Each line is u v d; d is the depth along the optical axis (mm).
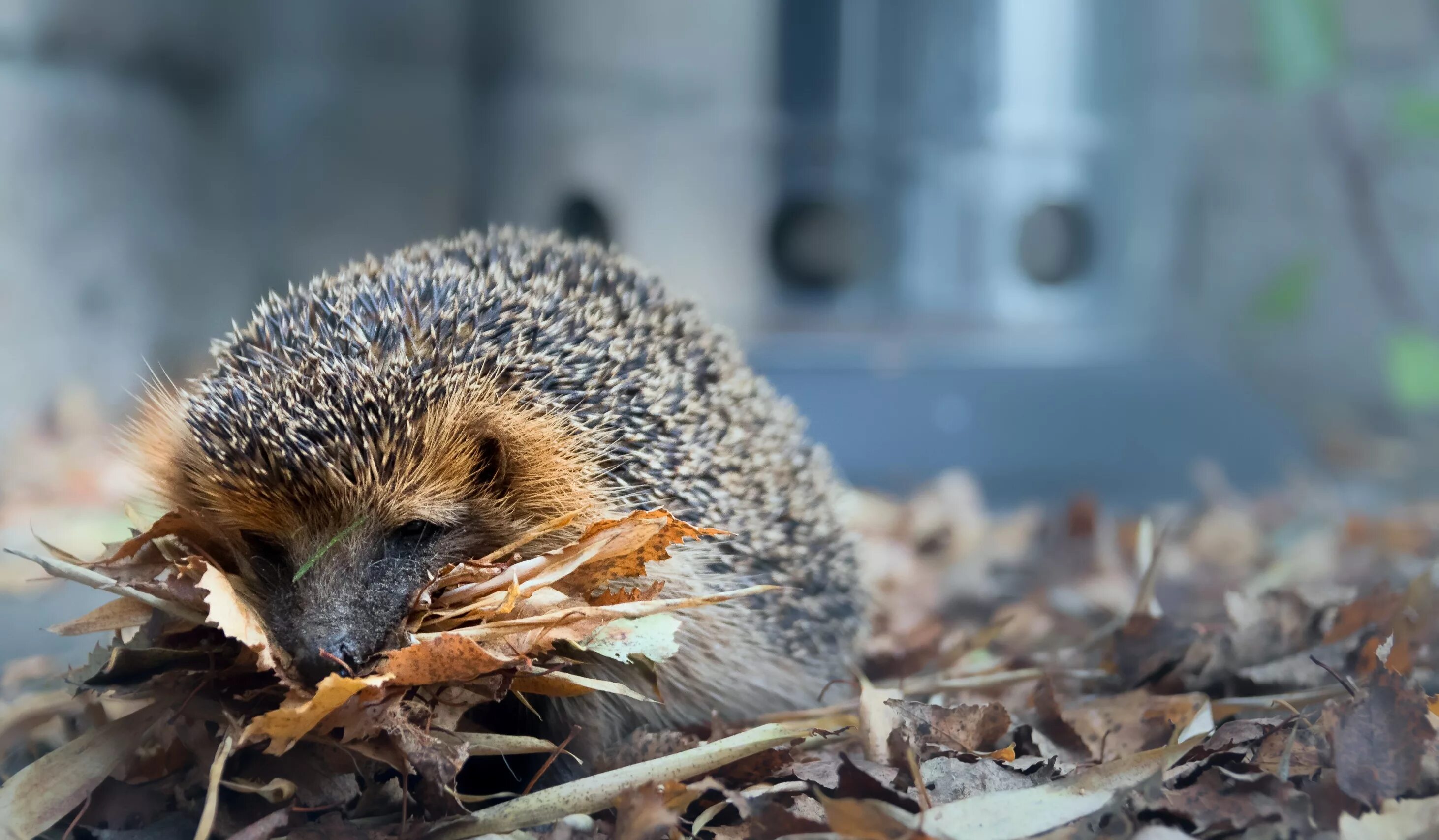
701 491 4148
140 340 11172
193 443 3834
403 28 10711
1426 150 13055
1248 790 3029
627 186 9617
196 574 3355
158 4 10953
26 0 9891
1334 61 9641
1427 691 3932
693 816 3262
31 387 9922
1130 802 3002
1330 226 13703
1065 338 9992
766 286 9523
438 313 3922
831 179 9375
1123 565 7281
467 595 3521
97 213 10648
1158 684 4211
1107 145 9836
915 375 9406
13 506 8422
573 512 3756
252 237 12070
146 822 3279
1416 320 13078
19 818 3133
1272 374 13672
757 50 9242
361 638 3400
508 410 3875
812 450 5082
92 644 5324
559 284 4375
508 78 10164
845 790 3105
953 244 9562
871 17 9172
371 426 3641
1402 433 12742
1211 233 13945
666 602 3420
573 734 3498
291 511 3623
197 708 3326
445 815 3215
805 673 4547
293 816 3234
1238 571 7113
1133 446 9484
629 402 4098
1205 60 14141
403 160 10867
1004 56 9383
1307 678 4062
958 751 3488
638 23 9469
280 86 11625
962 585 6898
